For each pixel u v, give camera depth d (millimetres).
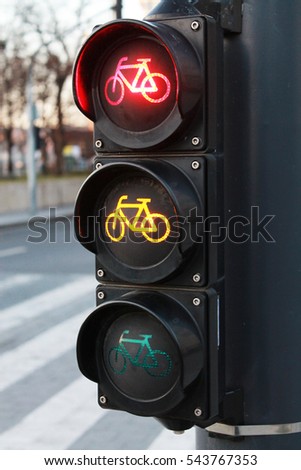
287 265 2154
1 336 9305
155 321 1983
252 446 2211
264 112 2123
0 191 29203
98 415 6539
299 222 2160
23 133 43625
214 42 2004
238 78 2125
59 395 7055
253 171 2131
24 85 34969
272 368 2166
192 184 1990
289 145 2139
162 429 6211
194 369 1947
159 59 1975
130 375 2008
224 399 2109
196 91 1958
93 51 2037
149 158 2043
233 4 2082
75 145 54188
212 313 1997
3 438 5996
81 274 14531
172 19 2012
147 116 1999
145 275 1991
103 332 2062
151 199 1989
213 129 2010
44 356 8367
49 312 10797
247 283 2154
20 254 17828
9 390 7188
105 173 2023
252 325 2160
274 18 2119
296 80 2139
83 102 2062
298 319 2176
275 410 2178
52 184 33312
